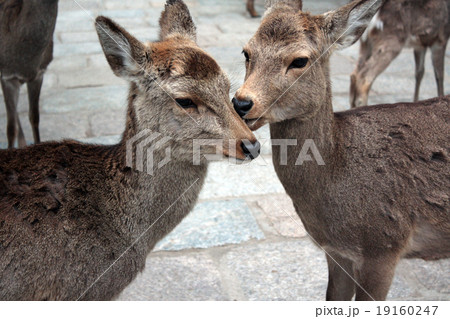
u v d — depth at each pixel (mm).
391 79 2697
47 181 1164
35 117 2033
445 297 1474
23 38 1836
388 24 2121
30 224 1133
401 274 1557
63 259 1146
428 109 1304
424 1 2119
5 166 1148
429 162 1255
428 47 2254
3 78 1915
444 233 1271
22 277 1125
